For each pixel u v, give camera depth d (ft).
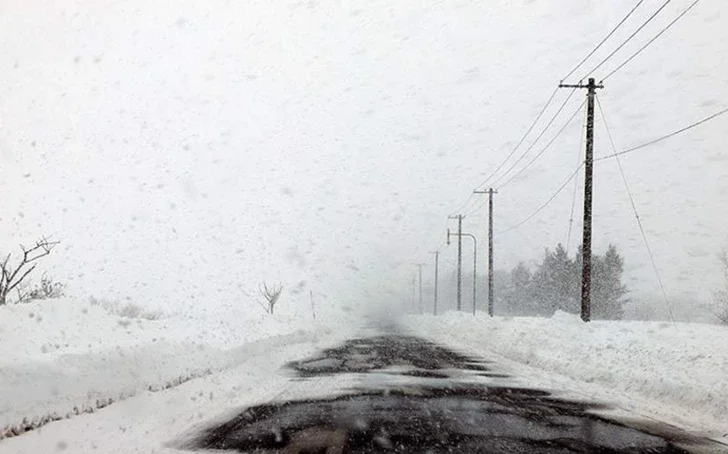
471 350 72.90
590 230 80.28
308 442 23.02
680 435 24.39
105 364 31.65
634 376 38.83
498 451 21.59
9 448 21.02
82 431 24.04
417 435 24.20
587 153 80.43
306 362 56.44
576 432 24.86
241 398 34.27
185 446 22.40
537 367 52.60
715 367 36.68
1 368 24.31
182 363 40.91
